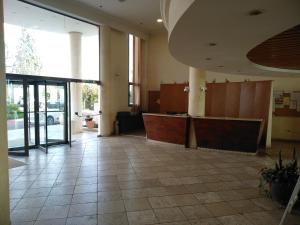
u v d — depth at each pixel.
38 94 6.81
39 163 5.34
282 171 3.42
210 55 4.42
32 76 6.24
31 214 3.03
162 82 11.74
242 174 4.72
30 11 7.32
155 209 3.19
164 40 11.57
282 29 2.84
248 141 6.38
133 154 6.31
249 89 8.08
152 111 11.77
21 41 8.10
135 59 11.36
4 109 2.62
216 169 5.05
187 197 3.59
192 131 7.25
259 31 2.92
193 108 7.34
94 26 9.04
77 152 6.46
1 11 2.58
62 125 7.58
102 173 4.68
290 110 8.97
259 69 6.34
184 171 4.88
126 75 10.64
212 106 9.09
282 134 9.15
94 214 3.04
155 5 7.97
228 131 6.54
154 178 4.42
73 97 10.11
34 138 6.91
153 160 5.72
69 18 8.02
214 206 3.31
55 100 7.35
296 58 5.41
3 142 2.60
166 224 2.82
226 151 6.70
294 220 2.95
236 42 3.45
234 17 2.42
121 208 3.21
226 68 6.18
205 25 2.71
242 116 8.28
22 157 5.87
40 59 8.57
